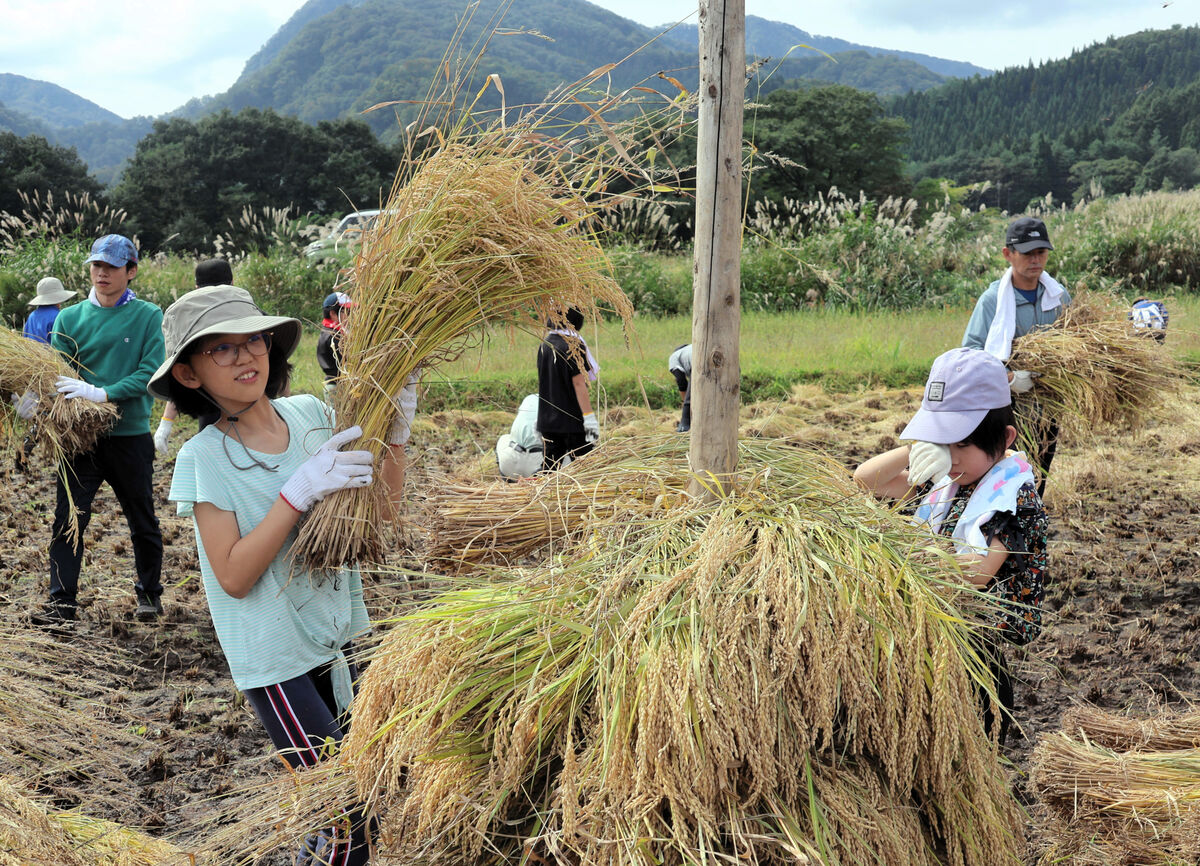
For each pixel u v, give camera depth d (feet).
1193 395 28.09
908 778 6.29
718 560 6.45
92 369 16.20
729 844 5.99
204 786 11.70
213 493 7.96
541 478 8.40
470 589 7.40
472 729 6.59
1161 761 8.82
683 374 20.62
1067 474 23.91
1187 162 410.11
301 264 54.03
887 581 6.48
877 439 27.99
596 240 8.55
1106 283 52.21
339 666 8.58
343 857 7.79
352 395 8.29
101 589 17.87
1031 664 14.47
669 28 7.34
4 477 24.16
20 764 10.63
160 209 197.47
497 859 6.65
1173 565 18.39
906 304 53.36
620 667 6.08
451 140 8.18
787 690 6.08
